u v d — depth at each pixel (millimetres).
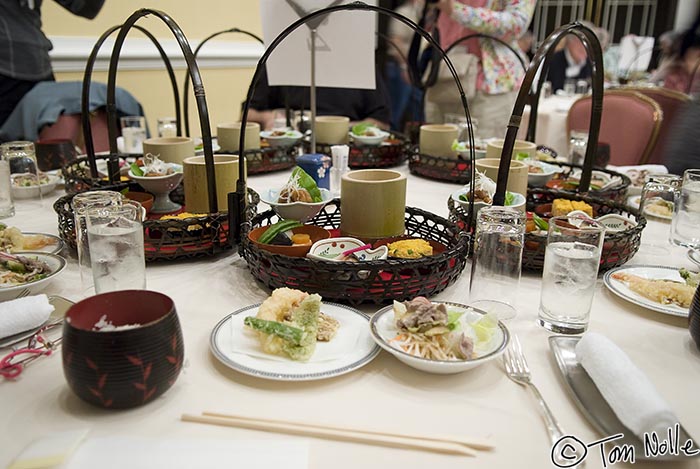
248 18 3557
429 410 644
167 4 3078
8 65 2248
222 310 875
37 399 649
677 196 1188
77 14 2602
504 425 622
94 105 2342
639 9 5367
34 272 906
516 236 879
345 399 660
